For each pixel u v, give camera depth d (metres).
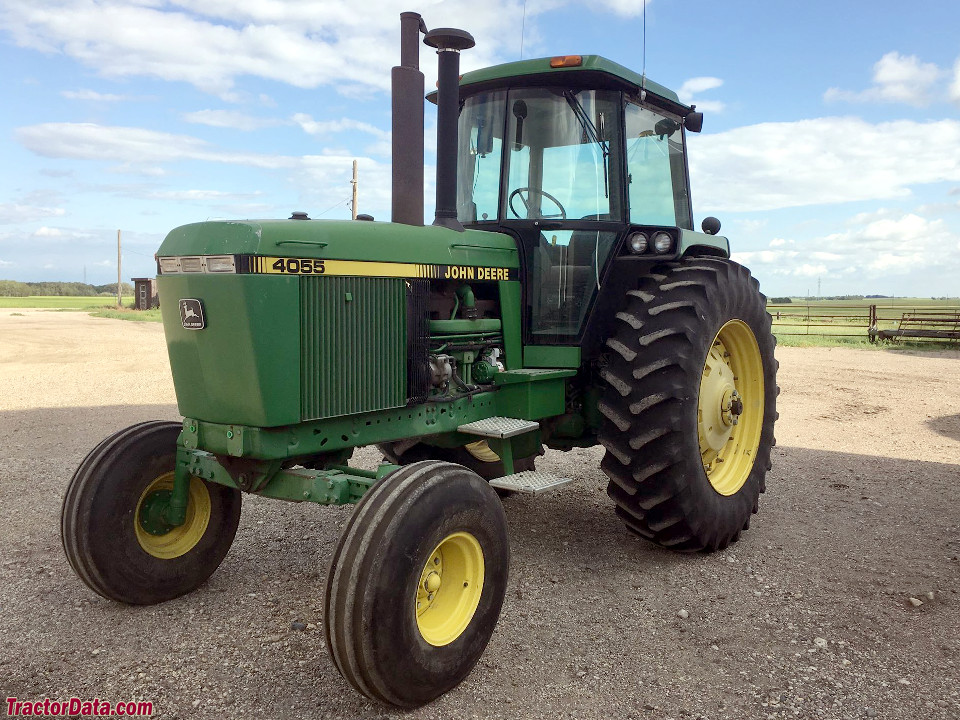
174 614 3.34
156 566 3.41
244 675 2.81
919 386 10.46
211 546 3.62
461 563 2.85
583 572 3.86
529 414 3.89
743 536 4.41
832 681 2.77
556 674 2.85
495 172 4.15
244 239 2.86
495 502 2.93
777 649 3.03
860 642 3.08
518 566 3.93
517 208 4.11
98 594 3.36
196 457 3.39
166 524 3.49
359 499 2.85
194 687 2.73
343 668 2.47
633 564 3.97
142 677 2.79
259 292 2.86
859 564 3.95
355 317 3.19
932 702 2.63
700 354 3.83
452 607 2.81
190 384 3.11
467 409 3.79
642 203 4.43
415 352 3.44
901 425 7.75
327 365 3.09
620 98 4.15
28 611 3.36
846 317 22.33
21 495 5.14
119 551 3.29
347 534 2.54
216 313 2.92
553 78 4.01
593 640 3.11
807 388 10.29
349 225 3.25
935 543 4.25
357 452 6.43
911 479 5.61
